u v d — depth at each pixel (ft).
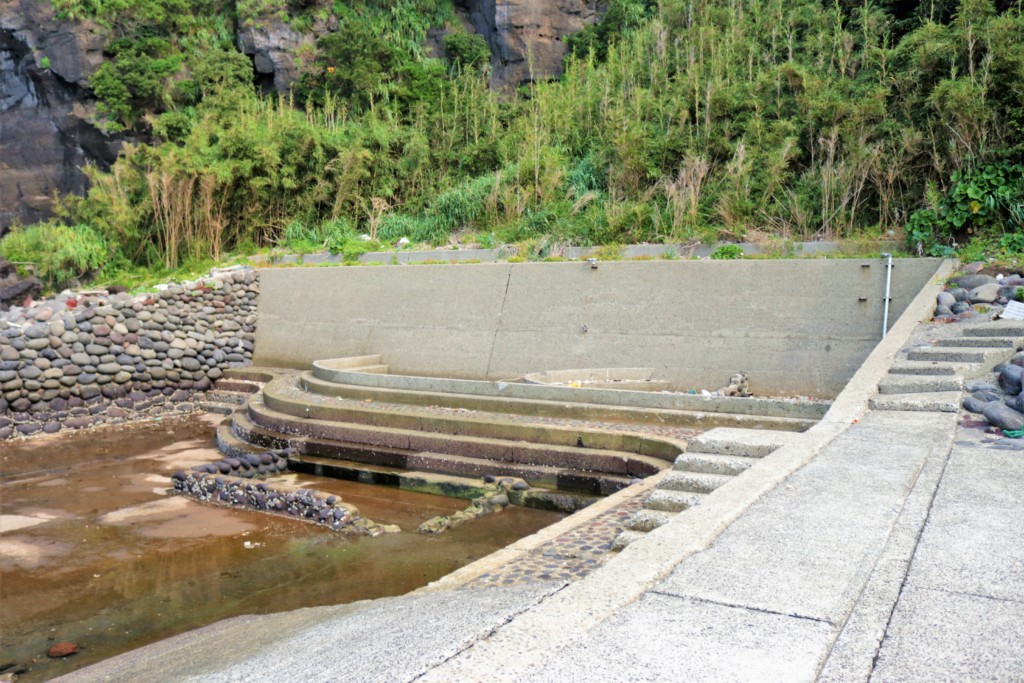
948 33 46.70
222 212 68.69
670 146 55.01
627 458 29.48
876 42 56.75
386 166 68.39
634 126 57.41
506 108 72.28
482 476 32.60
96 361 50.80
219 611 21.40
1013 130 40.68
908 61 50.44
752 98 54.75
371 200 66.54
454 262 53.42
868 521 13.93
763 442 20.45
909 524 13.85
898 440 20.17
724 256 43.80
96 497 33.63
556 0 82.28
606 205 53.11
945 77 44.78
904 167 45.52
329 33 83.76
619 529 19.80
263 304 59.57
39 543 27.63
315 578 23.58
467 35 83.10
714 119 56.13
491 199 59.47
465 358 48.37
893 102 50.21
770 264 39.04
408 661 9.30
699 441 21.17
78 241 67.87
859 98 51.55
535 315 45.96
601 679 8.41
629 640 9.46
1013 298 32.48
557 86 70.54
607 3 83.76
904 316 32.86
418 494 32.71
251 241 68.23
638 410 32.96
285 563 25.00
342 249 60.85
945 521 13.97
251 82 83.51
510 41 81.30
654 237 49.60
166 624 20.70
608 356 43.01
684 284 41.24
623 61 67.51
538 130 64.08
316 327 56.13
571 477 30.17
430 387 41.04
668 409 32.99
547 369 44.91
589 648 9.25
